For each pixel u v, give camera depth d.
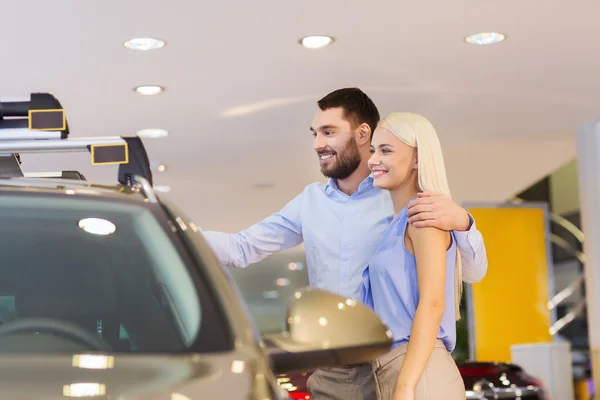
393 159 3.02
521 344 9.66
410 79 6.95
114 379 1.54
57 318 1.99
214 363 1.64
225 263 3.68
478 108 8.04
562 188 16.25
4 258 2.06
